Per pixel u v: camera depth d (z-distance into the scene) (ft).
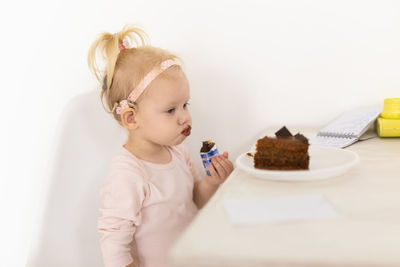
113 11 4.42
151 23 4.36
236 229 1.52
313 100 4.15
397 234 1.42
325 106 4.13
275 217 1.62
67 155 4.68
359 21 3.86
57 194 4.72
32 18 4.56
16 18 4.59
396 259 1.25
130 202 3.05
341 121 3.59
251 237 1.44
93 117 4.58
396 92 3.92
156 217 3.27
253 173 2.19
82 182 4.68
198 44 4.31
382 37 3.84
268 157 2.32
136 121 3.36
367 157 2.65
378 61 3.90
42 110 4.70
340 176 2.22
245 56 4.22
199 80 4.39
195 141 4.58
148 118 3.29
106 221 3.08
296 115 4.23
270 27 4.09
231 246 1.38
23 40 4.62
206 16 4.23
